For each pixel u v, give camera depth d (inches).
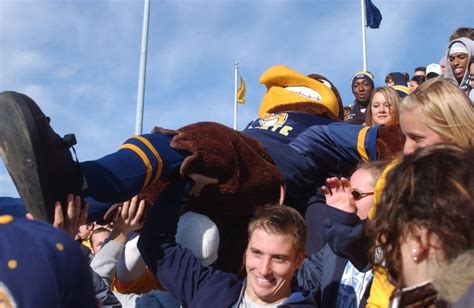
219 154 121.1
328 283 111.7
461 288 55.4
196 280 113.8
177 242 121.7
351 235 99.6
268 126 154.4
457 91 92.0
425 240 57.8
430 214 57.4
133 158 113.0
